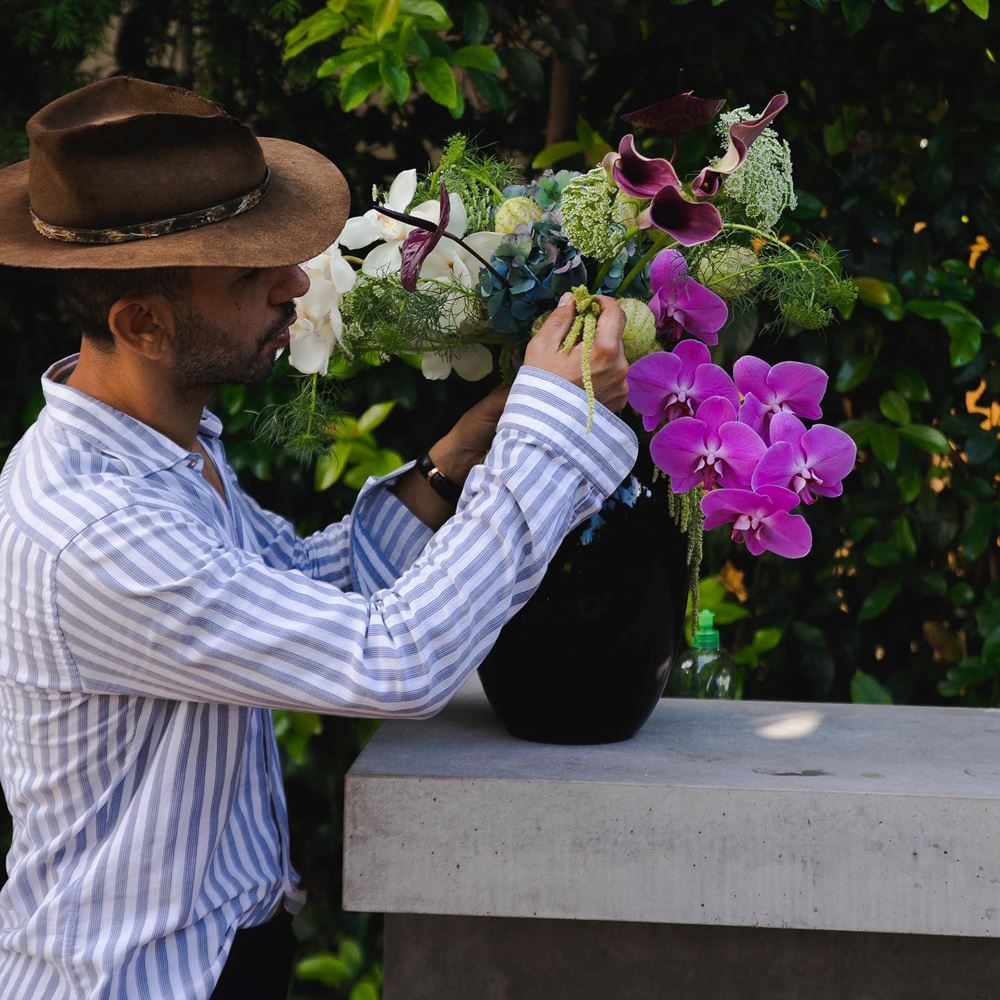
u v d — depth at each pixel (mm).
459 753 1375
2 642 1126
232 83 2205
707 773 1289
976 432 2182
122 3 2180
